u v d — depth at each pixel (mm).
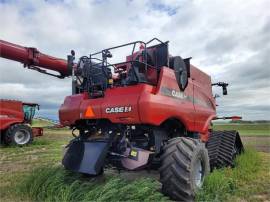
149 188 4309
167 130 5422
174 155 4504
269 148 12523
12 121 13430
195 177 4629
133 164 4547
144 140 5098
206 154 4984
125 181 4734
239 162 6742
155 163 5164
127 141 4758
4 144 13414
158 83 4805
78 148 5102
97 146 4863
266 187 5406
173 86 5125
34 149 11891
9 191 4977
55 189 4582
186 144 4641
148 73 5254
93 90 5379
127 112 4613
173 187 4426
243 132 27875
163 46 5301
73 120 5477
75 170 4902
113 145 4887
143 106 4465
